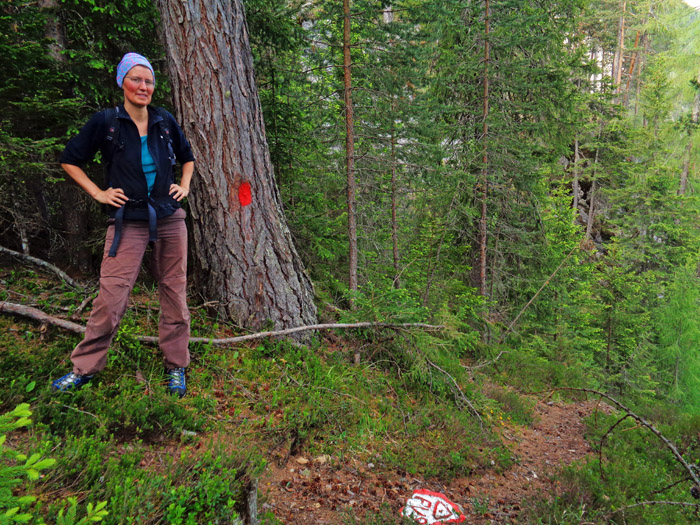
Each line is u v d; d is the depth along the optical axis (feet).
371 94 26.05
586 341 44.73
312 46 24.97
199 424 10.46
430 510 10.65
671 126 73.56
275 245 16.16
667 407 29.07
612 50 103.45
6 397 8.57
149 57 16.81
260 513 8.93
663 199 67.77
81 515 6.01
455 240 38.70
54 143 14.08
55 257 17.51
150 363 11.87
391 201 34.81
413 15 25.08
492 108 35.78
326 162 27.76
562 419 22.88
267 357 14.89
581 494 13.21
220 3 14.55
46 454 7.02
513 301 40.16
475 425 16.22
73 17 16.42
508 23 32.58
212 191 15.05
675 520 12.98
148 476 7.52
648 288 63.16
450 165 35.70
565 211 49.85
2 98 13.33
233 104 14.96
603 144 71.72
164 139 9.82
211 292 15.78
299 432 11.81
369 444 12.85
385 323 17.07
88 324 9.58
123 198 9.19
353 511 10.04
